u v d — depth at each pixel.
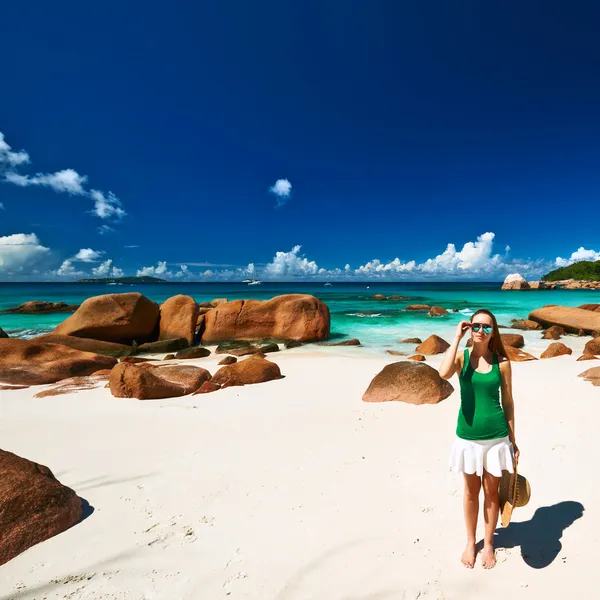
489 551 2.77
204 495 3.82
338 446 4.96
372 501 3.62
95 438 5.48
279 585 2.61
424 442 5.03
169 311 17.91
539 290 74.56
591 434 5.04
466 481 2.79
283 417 6.27
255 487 3.94
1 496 3.20
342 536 3.12
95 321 16.42
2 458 3.58
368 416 6.17
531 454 4.51
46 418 6.56
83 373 10.62
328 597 2.50
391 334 19.45
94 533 3.24
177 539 3.13
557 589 2.52
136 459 4.71
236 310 18.16
